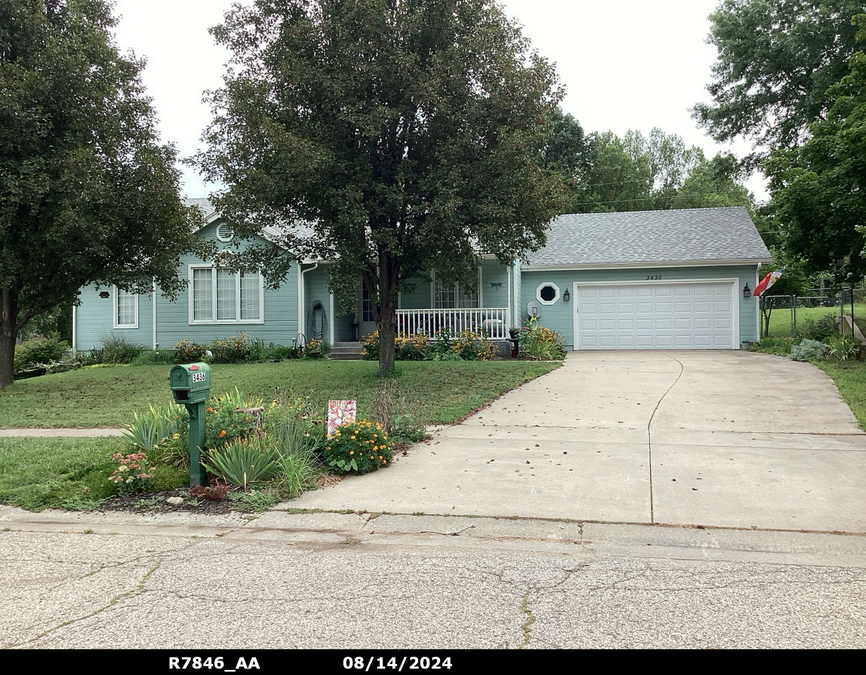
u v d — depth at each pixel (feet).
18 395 42.01
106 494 20.04
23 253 43.86
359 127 34.37
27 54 42.75
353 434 22.04
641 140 200.34
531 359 56.03
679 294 64.75
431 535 16.28
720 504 17.93
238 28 37.52
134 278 48.19
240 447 20.58
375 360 57.67
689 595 12.28
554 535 16.05
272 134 32.22
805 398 32.71
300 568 14.10
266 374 47.57
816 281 93.20
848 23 73.31
